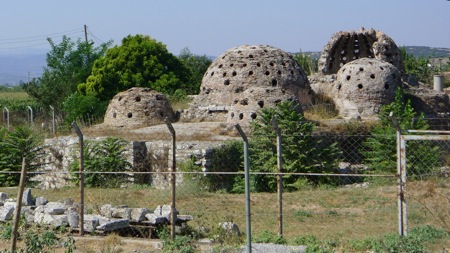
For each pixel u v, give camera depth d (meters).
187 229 13.38
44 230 12.14
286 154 21.83
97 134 26.28
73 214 13.51
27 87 44.78
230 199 19.09
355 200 18.19
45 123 35.62
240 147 22.89
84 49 48.94
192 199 19.02
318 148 22.34
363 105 30.48
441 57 72.44
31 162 23.69
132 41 43.09
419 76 50.91
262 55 31.27
